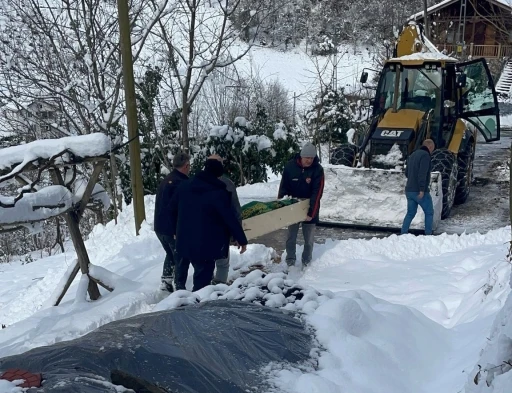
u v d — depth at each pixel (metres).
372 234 8.60
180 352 2.60
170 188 6.02
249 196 11.45
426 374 3.16
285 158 13.39
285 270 6.74
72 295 6.85
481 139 18.12
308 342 2.93
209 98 16.48
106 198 6.71
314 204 6.57
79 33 11.02
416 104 9.80
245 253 7.31
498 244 6.92
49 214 5.99
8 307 8.10
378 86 9.96
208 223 5.31
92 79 10.81
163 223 6.04
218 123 15.14
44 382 2.29
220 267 5.72
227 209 5.30
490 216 9.44
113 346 2.65
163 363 2.50
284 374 2.58
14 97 11.23
